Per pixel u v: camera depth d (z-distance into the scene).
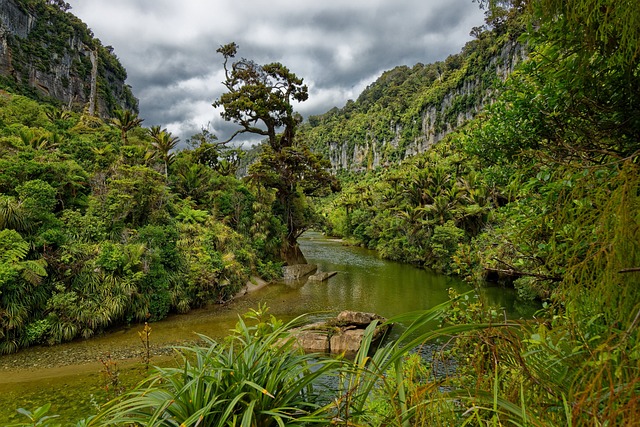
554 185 2.07
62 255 12.89
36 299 11.82
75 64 78.00
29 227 12.96
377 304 17.86
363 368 1.40
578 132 2.59
